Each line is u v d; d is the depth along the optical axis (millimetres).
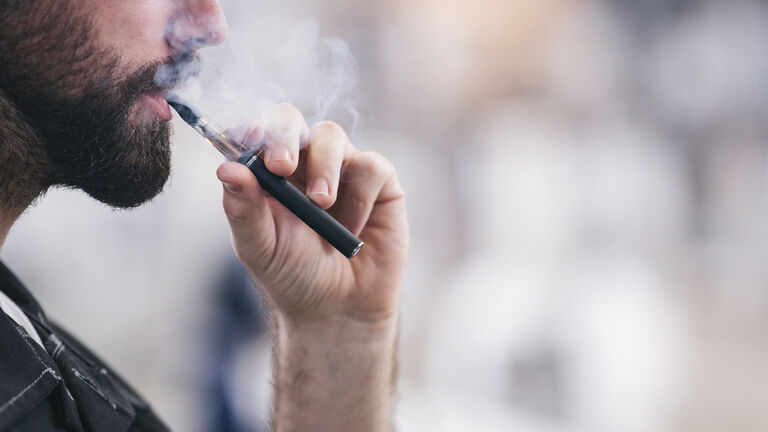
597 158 3836
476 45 5668
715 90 6332
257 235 1070
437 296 4680
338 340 1229
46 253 4207
